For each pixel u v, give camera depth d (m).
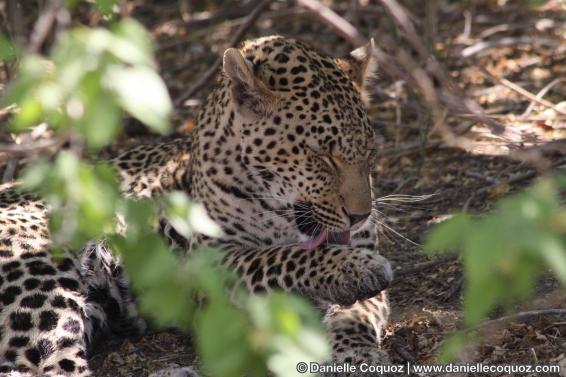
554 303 9.08
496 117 13.86
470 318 3.40
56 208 4.01
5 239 9.66
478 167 13.09
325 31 18.80
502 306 9.12
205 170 9.70
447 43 17.22
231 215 9.67
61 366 9.09
